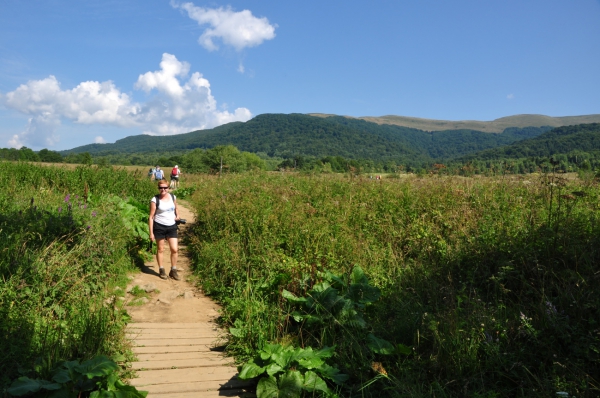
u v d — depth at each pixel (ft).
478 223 25.29
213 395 13.82
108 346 15.48
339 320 17.48
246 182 54.08
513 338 15.11
